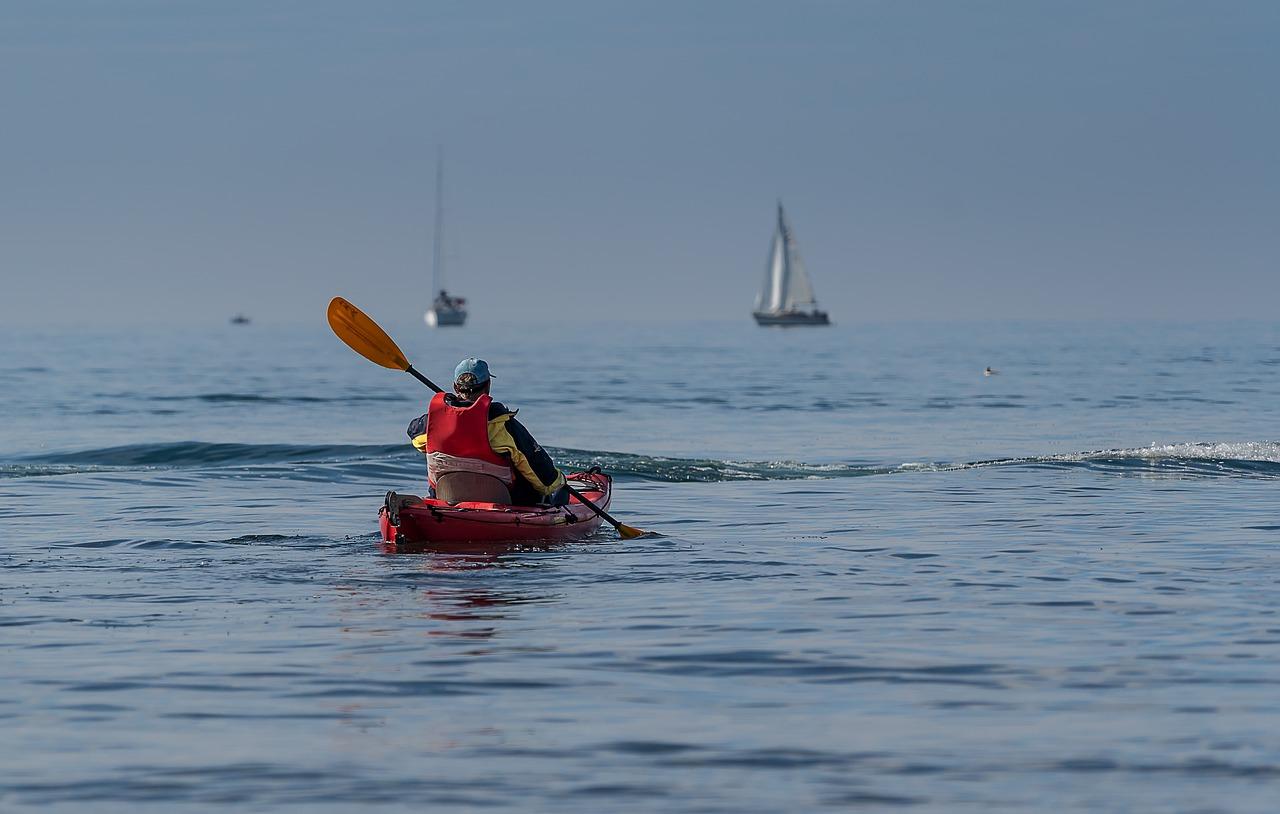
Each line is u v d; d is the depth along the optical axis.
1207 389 146.12
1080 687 22.08
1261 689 21.81
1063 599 29.77
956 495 52.72
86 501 51.94
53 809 16.67
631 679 22.78
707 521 45.19
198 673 23.20
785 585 31.89
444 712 20.83
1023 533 41.34
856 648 25.00
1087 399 130.62
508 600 29.94
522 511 38.09
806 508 48.97
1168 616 27.73
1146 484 55.69
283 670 23.41
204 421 109.62
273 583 32.22
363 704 21.28
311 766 18.23
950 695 21.69
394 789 17.31
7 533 42.44
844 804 16.73
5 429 101.31
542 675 23.05
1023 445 84.38
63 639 25.92
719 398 137.88
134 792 17.23
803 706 21.09
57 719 20.45
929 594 30.56
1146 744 18.98
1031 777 17.66
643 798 16.97
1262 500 49.44
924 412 115.19
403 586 31.72
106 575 33.50
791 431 96.38
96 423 107.31
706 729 19.88
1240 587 31.11
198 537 41.22
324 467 63.69
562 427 101.50
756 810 16.53
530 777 17.77
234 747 19.09
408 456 68.56
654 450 82.38
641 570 34.09
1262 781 17.39
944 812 16.45
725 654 24.56
